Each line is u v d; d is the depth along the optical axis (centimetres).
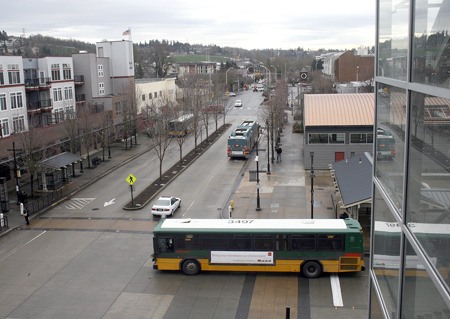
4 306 2295
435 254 664
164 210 3619
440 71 643
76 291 2441
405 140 809
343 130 4950
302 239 2502
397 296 868
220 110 9112
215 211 3766
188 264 2592
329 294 2339
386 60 996
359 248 2475
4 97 4909
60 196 4203
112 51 7669
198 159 5816
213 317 2153
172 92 9531
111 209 3866
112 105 6888
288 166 5269
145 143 6869
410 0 771
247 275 2584
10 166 4403
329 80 11738
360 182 3231
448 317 607
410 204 794
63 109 6116
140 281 2544
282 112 7525
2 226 3431
